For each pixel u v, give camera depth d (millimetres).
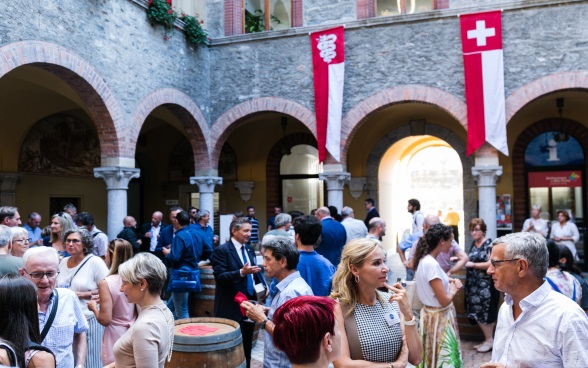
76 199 14750
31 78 10461
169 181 17672
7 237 4516
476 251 7000
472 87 11172
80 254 4801
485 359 6500
